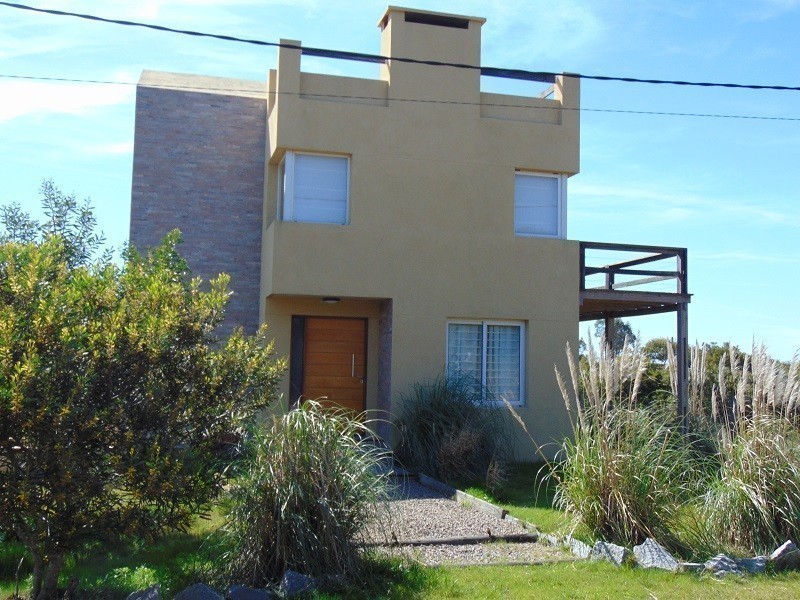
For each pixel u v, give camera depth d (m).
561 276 15.41
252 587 6.89
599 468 8.62
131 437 6.18
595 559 8.22
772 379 9.04
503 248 15.20
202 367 6.78
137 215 16.12
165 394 6.54
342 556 7.09
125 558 7.91
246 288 16.45
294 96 14.51
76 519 6.07
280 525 7.05
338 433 7.54
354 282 14.46
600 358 8.89
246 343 7.26
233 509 7.16
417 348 14.62
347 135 14.69
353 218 14.58
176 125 16.45
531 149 15.54
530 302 15.24
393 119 14.92
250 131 16.77
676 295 15.68
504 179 15.35
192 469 6.46
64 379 6.01
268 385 7.25
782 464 8.82
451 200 15.06
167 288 6.84
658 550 8.05
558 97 15.96
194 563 7.54
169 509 6.64
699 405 11.55
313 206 14.74
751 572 7.93
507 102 15.73
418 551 8.31
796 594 7.26
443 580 7.31
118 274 7.67
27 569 7.62
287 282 14.18
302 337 15.47
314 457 7.25
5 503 5.84
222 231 16.47
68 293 6.31
